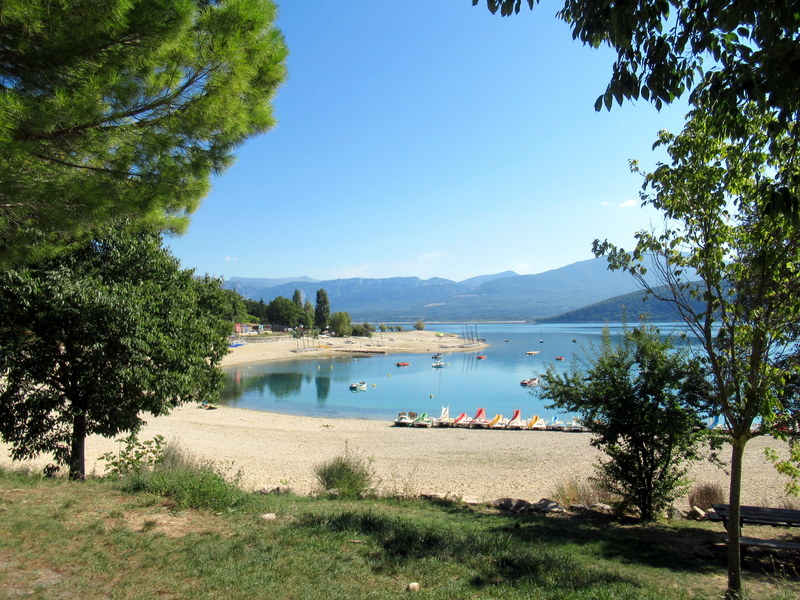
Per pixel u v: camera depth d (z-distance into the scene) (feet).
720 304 18.88
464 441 88.89
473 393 188.85
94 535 20.36
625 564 22.95
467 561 20.29
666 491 32.60
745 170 17.48
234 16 18.21
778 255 16.66
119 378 32.99
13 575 16.24
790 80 10.05
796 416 18.17
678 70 12.80
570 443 85.51
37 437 34.30
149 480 29.91
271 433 94.38
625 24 11.56
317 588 16.31
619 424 31.81
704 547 26.30
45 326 32.91
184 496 26.30
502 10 12.95
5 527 20.68
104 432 35.73
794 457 21.50
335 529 23.17
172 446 43.04
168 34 15.84
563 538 26.96
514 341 533.96
